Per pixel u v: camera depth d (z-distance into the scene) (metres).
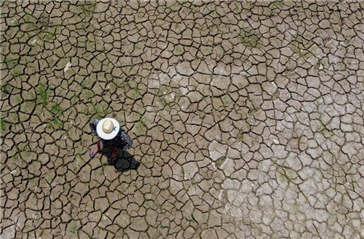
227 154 7.38
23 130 7.21
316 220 6.96
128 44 8.14
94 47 8.04
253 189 7.14
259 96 7.91
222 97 7.84
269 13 8.73
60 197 6.80
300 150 7.50
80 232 6.61
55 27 8.14
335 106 7.93
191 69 8.04
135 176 7.07
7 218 6.57
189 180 7.12
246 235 6.80
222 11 8.66
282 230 6.86
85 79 7.73
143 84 7.82
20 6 8.25
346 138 7.66
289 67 8.23
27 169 6.93
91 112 7.48
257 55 8.28
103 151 7.17
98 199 6.86
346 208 7.09
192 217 6.86
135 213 6.80
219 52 8.24
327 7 8.91
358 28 8.76
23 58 7.79
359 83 8.18
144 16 8.44
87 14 8.34
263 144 7.51
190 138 7.45
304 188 7.20
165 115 7.59
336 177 7.32
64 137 7.23
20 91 7.51
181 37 8.30
